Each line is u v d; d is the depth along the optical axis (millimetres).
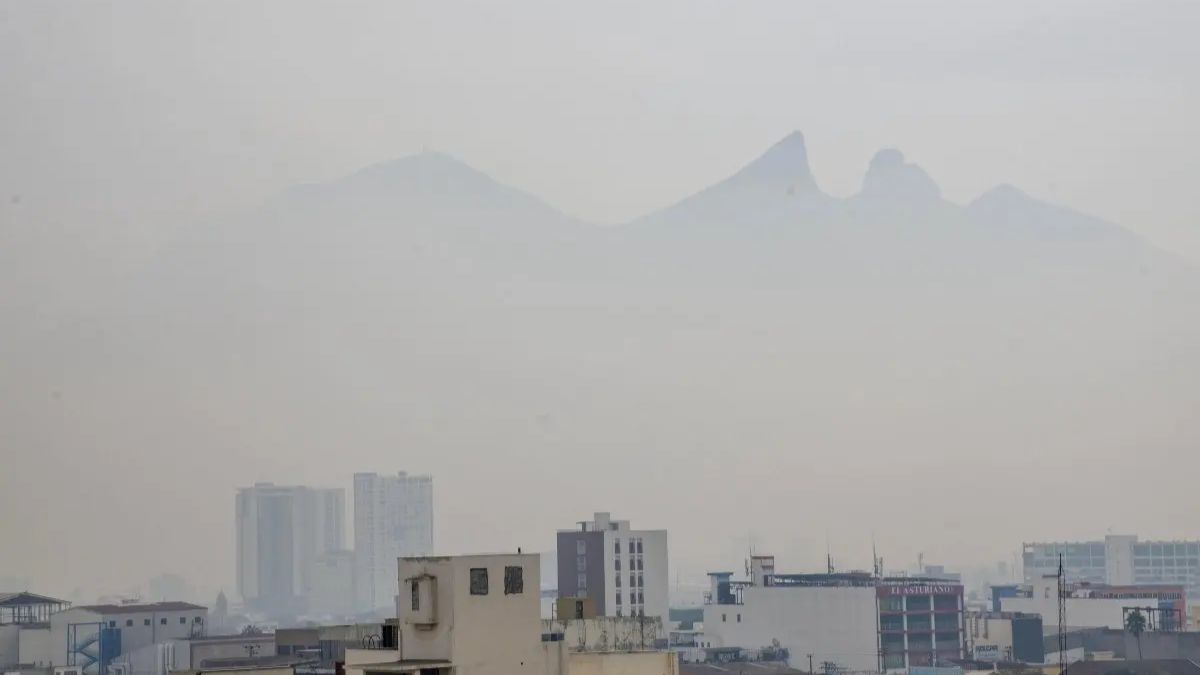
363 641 136750
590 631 146000
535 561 117375
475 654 114125
